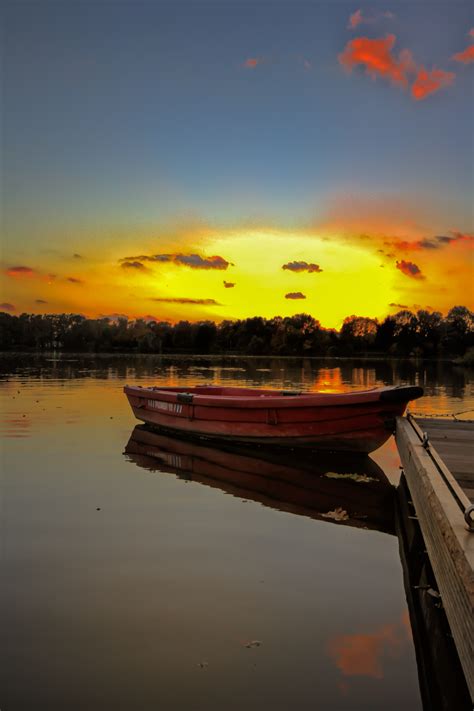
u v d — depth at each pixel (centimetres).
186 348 9006
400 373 3775
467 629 259
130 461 918
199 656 358
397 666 349
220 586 453
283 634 384
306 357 8631
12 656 357
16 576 470
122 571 480
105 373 3200
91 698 317
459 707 315
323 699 318
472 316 7275
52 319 8800
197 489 754
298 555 523
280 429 1024
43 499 697
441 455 643
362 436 950
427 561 511
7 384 2319
